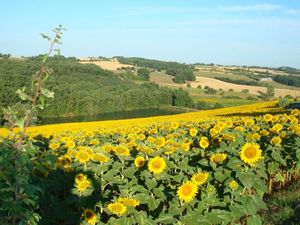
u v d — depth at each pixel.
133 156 8.66
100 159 7.59
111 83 131.88
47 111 96.94
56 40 4.14
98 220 6.34
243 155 6.98
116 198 6.73
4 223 4.64
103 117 101.75
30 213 4.70
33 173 6.93
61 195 7.53
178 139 11.88
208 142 9.84
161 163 7.12
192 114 60.41
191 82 172.62
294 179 10.23
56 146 10.64
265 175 7.04
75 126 45.94
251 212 6.59
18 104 4.20
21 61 87.12
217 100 133.25
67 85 107.75
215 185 7.43
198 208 6.43
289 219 7.46
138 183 7.43
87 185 6.71
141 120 53.00
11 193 4.78
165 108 124.44
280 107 54.62
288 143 9.77
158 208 6.92
